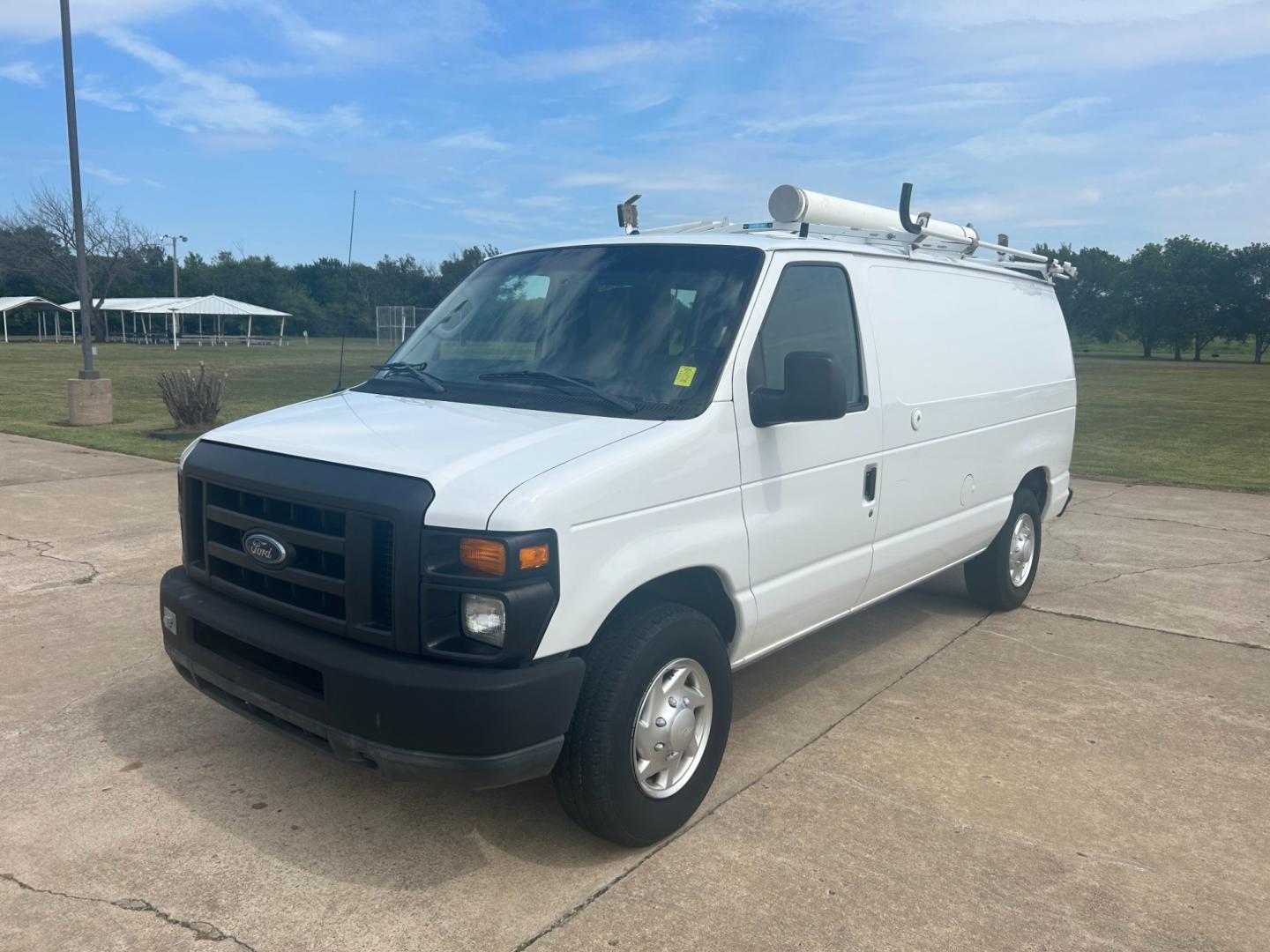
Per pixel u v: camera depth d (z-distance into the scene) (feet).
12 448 43.93
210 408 50.08
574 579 10.40
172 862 11.32
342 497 10.48
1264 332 294.05
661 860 11.63
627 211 16.72
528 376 13.19
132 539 26.45
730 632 13.39
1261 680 18.12
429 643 10.10
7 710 15.39
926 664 18.67
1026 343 21.26
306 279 307.58
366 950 9.87
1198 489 40.22
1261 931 10.62
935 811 12.96
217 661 11.80
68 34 52.95
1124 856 12.01
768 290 13.41
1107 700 16.98
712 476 12.20
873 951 10.05
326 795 12.98
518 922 10.38
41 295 273.54
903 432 16.19
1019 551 21.93
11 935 9.96
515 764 10.11
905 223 17.15
